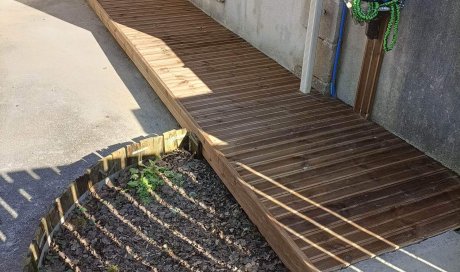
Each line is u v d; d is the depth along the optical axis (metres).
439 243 2.63
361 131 3.71
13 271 2.69
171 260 2.73
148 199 3.23
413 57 3.36
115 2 6.63
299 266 2.50
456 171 3.21
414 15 3.28
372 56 3.66
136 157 3.52
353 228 2.71
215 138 3.53
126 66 5.39
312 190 3.01
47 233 2.78
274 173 3.16
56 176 3.50
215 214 3.11
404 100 3.51
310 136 3.61
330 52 4.05
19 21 6.67
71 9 7.20
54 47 5.85
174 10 6.44
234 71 4.70
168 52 5.07
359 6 3.28
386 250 2.57
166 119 4.35
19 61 5.43
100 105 4.54
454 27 3.02
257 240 2.89
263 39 5.12
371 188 3.05
